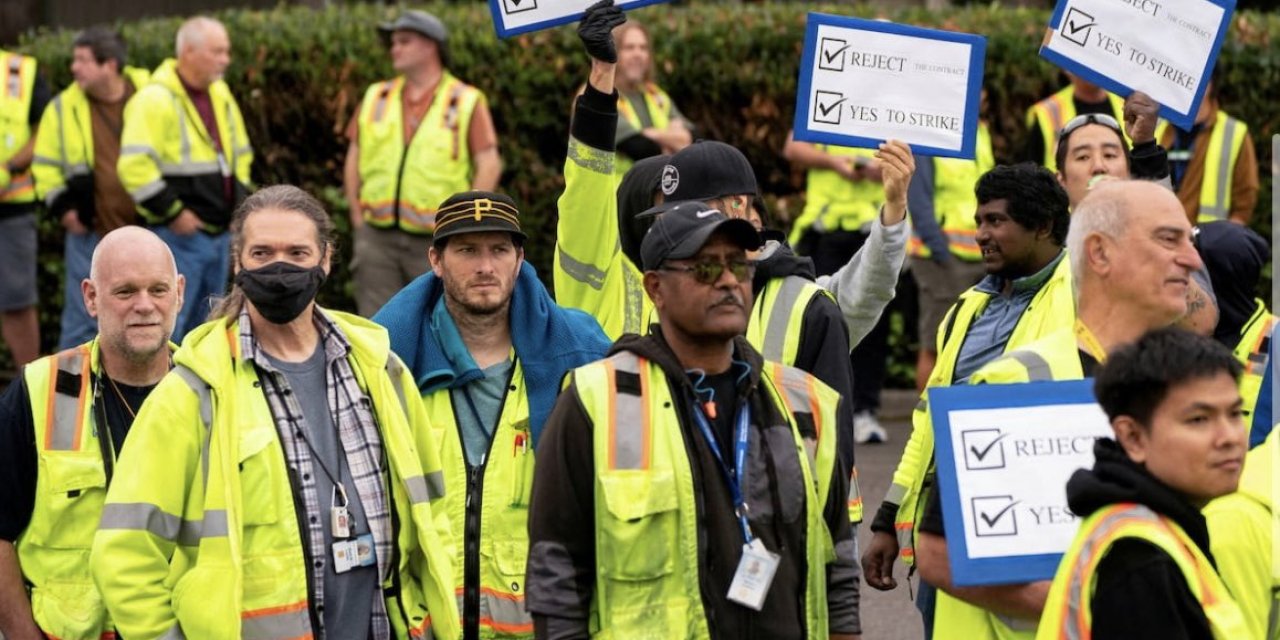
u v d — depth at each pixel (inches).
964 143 503.5
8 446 430.6
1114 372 314.8
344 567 393.7
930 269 915.4
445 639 404.8
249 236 399.9
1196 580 302.8
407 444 407.2
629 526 348.8
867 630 653.3
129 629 383.6
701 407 359.3
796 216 1007.0
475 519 443.2
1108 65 526.6
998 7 1063.6
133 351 434.9
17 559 433.7
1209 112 873.5
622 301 497.7
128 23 1176.2
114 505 387.5
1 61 979.3
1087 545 309.9
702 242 349.7
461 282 446.6
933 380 476.7
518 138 1021.2
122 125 932.6
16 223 989.2
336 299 1039.6
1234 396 309.4
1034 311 457.7
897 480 476.4
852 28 502.6
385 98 927.0
